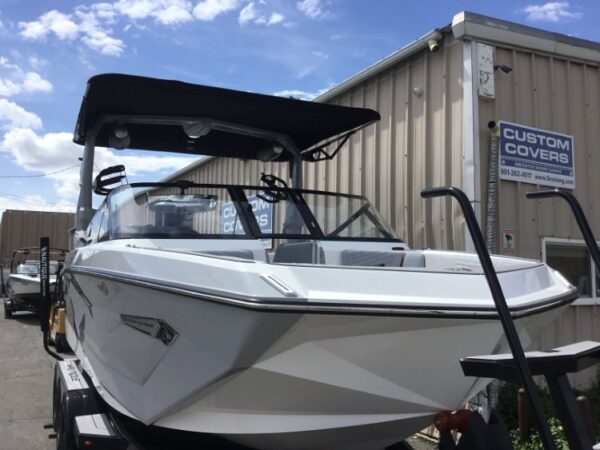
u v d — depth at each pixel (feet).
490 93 17.19
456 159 17.34
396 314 7.56
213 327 7.89
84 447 10.30
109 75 12.06
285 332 7.39
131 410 10.29
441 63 18.13
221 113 15.21
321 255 11.69
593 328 19.12
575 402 6.69
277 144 17.58
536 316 8.63
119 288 9.96
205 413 8.80
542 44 18.35
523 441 14.33
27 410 19.70
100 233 12.75
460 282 8.43
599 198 19.62
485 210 16.81
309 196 13.41
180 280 8.52
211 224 12.05
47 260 17.17
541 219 18.08
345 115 15.66
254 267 7.78
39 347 32.01
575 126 19.26
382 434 9.15
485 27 17.25
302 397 8.17
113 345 10.83
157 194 12.22
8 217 61.98
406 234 19.17
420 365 8.27
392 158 20.07
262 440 8.79
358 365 8.02
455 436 11.15
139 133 17.10
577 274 19.07
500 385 15.84
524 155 17.79
